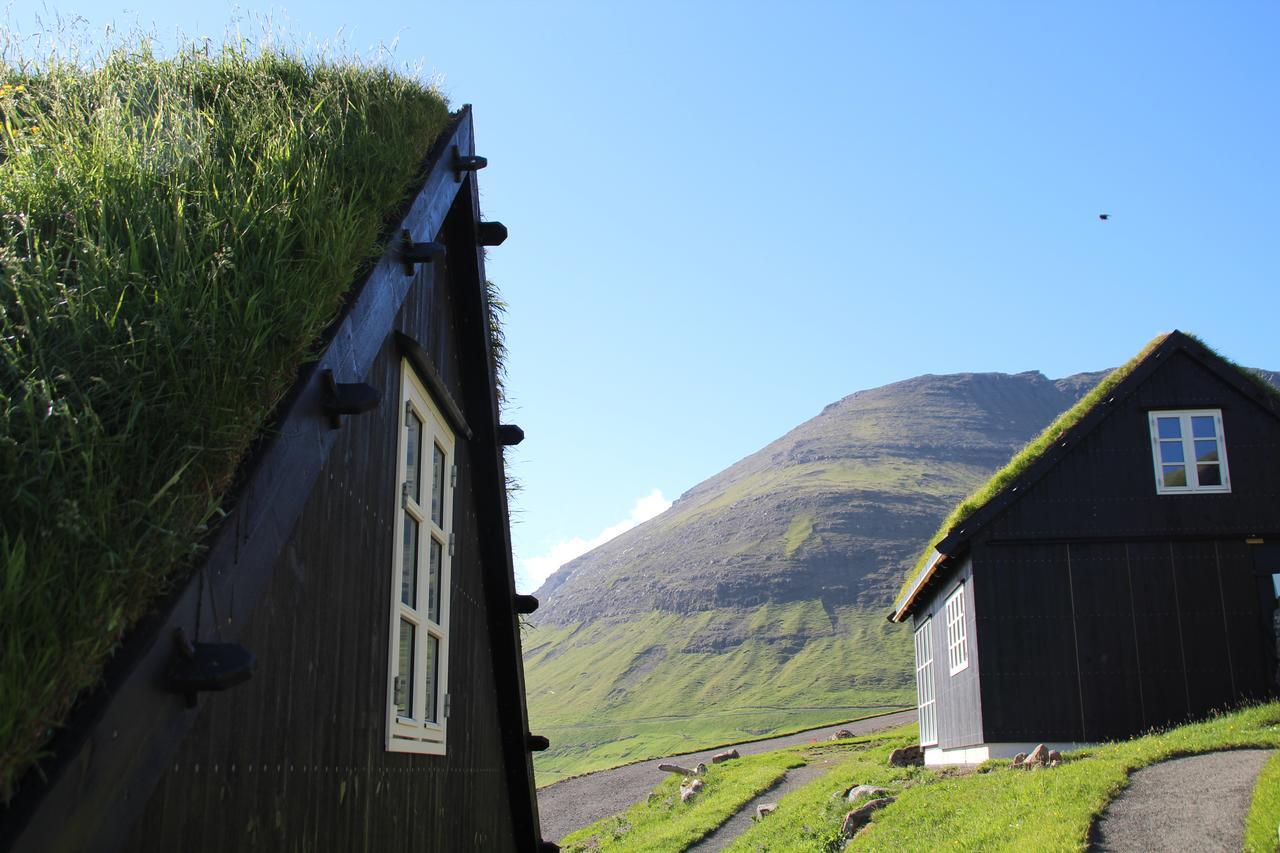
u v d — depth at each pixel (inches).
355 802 161.9
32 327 110.7
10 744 73.1
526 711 277.7
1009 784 502.0
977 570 722.8
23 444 92.5
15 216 131.6
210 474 104.6
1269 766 425.1
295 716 138.2
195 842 109.2
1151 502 722.8
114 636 85.7
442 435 226.4
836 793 627.2
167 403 105.6
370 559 172.9
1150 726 689.0
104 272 119.8
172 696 92.1
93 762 80.1
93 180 142.9
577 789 1220.5
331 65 243.9
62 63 227.5
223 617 102.7
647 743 3619.6
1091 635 706.2
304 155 168.6
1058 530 722.8
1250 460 723.4
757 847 575.2
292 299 129.0
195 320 115.1
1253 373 737.0
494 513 256.4
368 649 170.1
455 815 225.1
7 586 79.2
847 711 3801.7
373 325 159.9
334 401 133.4
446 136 227.5
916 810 495.8
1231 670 693.9
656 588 6491.1
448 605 223.6
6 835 70.9
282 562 134.8
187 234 132.3
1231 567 711.1
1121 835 357.4
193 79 223.8
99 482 93.8
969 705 738.2
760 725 3695.9
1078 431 730.2
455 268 241.9
